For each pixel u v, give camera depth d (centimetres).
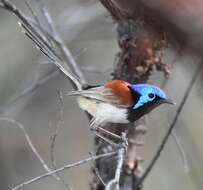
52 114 1597
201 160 1180
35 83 1127
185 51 182
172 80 1202
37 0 1032
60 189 1558
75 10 1359
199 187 1153
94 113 908
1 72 1520
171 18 176
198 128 1273
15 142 1591
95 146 875
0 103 1446
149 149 1381
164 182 1395
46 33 897
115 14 691
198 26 173
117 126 895
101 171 816
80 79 887
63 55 910
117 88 884
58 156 1623
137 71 809
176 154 1381
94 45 1472
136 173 832
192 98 1248
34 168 1588
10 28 1539
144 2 182
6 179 1562
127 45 771
